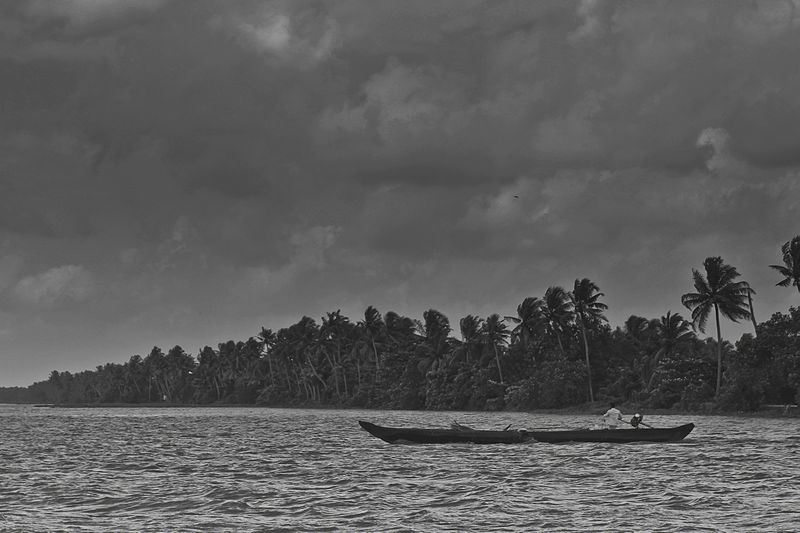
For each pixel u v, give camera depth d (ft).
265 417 485.97
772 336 402.93
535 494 138.10
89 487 151.23
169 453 219.41
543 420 394.73
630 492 139.03
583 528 112.06
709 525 112.88
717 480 151.33
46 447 245.86
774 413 387.34
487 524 115.14
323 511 125.80
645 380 490.49
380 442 248.11
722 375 453.99
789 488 141.38
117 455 215.31
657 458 184.96
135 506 131.44
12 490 148.05
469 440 215.51
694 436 243.81
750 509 123.54
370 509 126.93
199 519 120.88
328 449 222.69
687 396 436.76
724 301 419.95
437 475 161.79
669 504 128.06
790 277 401.70
